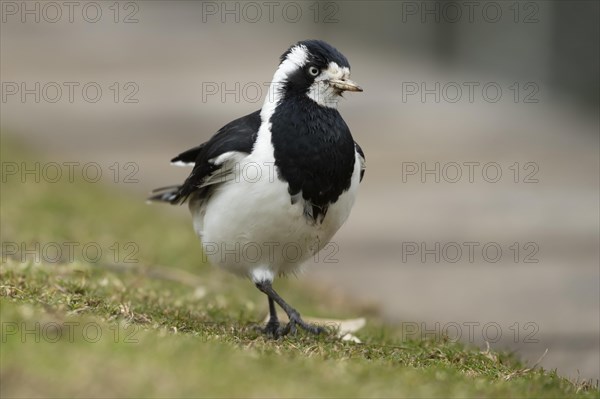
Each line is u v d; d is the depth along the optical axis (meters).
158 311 8.26
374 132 20.16
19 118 20.89
